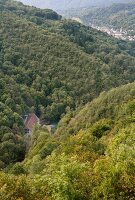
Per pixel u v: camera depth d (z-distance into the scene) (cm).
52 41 16138
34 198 2366
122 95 8825
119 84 15025
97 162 2422
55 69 14888
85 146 4244
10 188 2377
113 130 5312
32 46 15738
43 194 2370
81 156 3581
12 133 9244
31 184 2433
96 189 2169
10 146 8375
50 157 2628
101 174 2292
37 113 12825
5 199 2280
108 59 17150
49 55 15488
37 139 8000
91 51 18075
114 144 3444
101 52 17838
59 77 14612
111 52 18438
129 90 8912
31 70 14575
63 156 2347
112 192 2145
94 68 15138
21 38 16038
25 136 10094
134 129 4091
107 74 15162
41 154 6019
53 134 9144
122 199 2123
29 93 13075
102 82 14475
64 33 18362
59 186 2114
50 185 2173
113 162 2334
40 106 12850
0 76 13112
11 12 18975
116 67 16425
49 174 2367
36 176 2389
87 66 15212
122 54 18350
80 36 19138
